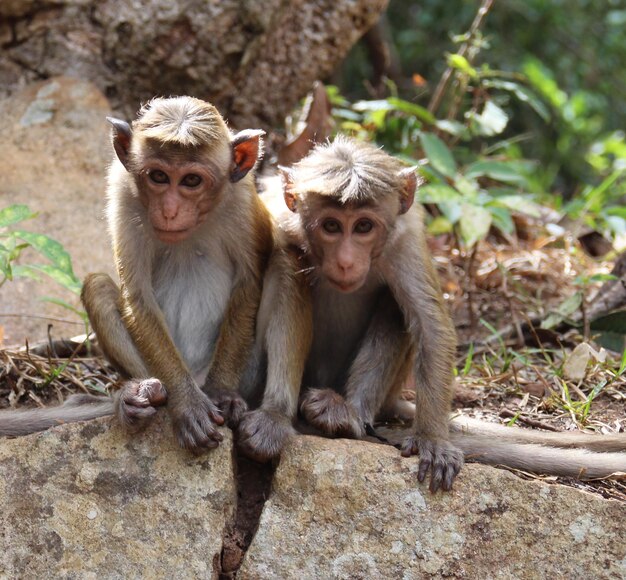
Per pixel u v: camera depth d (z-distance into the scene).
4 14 2.37
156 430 1.83
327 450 1.81
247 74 2.38
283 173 1.89
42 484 1.81
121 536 1.80
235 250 1.91
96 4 2.38
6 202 2.28
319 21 2.41
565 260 2.40
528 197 2.51
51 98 2.37
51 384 1.99
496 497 1.79
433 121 2.48
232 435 1.83
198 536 1.79
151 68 2.36
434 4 3.97
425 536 1.79
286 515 1.80
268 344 1.88
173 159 1.82
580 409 1.98
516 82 3.76
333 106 2.76
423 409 1.84
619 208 2.50
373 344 1.92
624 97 4.05
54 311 2.18
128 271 1.88
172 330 1.93
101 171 2.33
